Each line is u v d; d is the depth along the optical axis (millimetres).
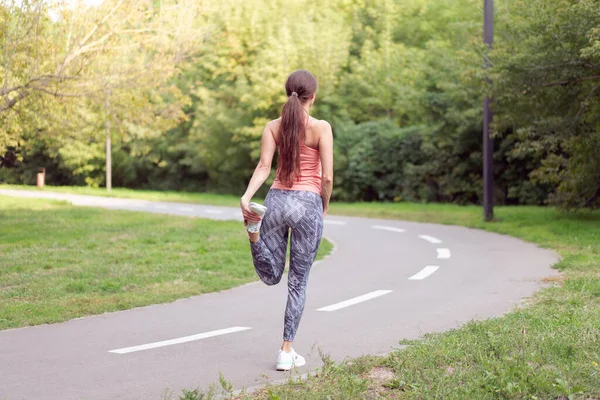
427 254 13312
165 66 18094
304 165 5301
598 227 16750
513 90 16859
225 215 24047
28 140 20922
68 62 16234
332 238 16562
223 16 40156
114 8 16750
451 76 29750
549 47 16047
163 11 18062
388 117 36812
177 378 5164
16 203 28344
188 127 46031
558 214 20703
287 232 5391
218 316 7672
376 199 35844
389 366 5242
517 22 18406
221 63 41250
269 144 5336
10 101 15820
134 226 18203
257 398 4547
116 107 18797
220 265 11430
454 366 5117
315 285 9859
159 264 11539
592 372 4801
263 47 40844
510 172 29859
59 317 7457
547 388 4465
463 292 8992
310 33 38219
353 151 34844
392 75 37344
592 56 15219
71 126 19969
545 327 6254
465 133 29922
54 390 4883
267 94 37500
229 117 40312
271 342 6367
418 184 33312
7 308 7922
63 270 10844
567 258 11578
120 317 7641
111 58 17547
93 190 40562
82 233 16234
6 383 5059
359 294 9031
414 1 43188
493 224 19016
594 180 18547
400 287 9539
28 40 15469
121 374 5281
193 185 47844
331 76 38000
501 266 11367
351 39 42062
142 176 50562
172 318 7566
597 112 17359
